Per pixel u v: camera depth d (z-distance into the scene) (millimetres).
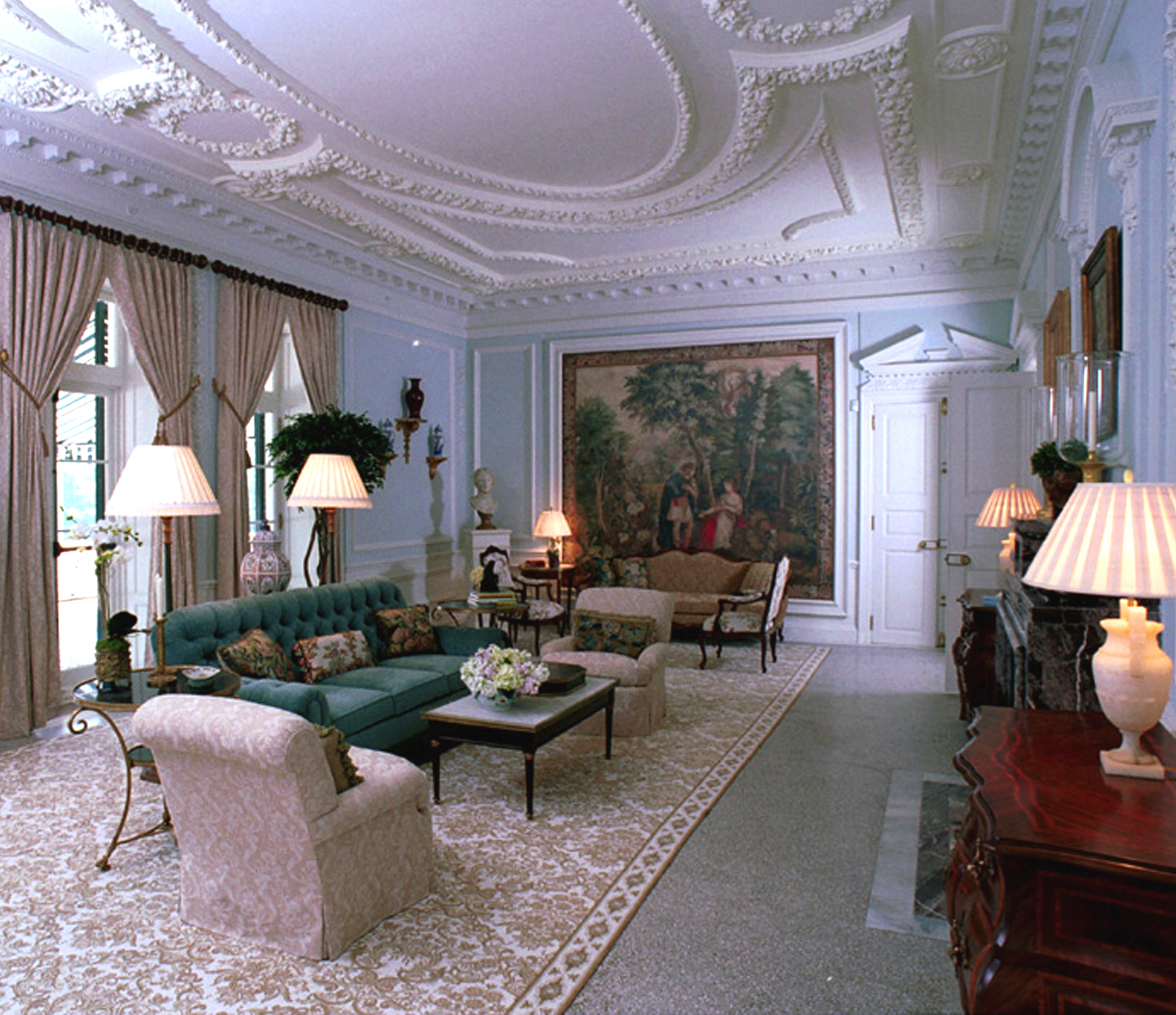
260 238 6547
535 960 2549
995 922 1621
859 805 3836
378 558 8031
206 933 2711
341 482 5469
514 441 9312
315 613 4898
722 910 2871
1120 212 2945
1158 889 1423
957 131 4855
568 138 5051
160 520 5637
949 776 4230
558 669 4465
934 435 7695
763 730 5027
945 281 7629
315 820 2512
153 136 4941
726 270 7906
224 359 6234
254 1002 2340
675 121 4816
